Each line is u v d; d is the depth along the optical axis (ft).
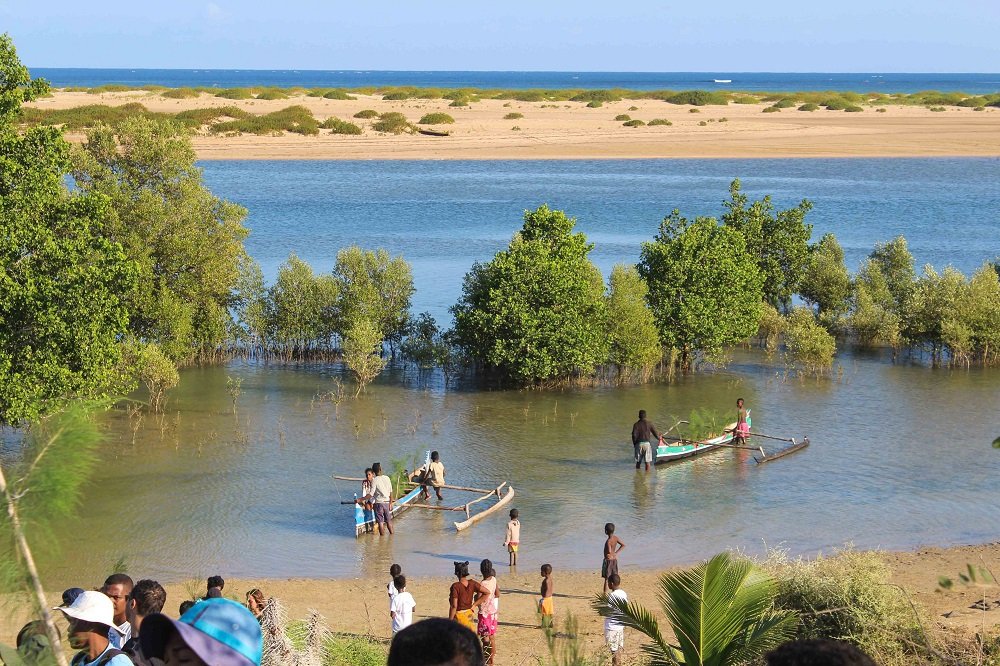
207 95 647.97
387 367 162.40
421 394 147.02
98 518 96.53
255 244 244.01
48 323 94.53
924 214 297.53
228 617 18.90
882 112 624.59
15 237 93.97
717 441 121.90
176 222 152.87
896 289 190.60
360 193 325.62
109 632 31.55
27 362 94.32
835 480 110.42
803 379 156.76
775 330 173.37
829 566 64.85
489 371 157.38
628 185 351.05
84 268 99.04
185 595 79.36
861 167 402.11
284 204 302.25
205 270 156.15
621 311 151.12
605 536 94.53
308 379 154.51
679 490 107.34
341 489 107.45
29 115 414.62
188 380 152.87
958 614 69.72
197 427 128.26
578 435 127.85
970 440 124.88
